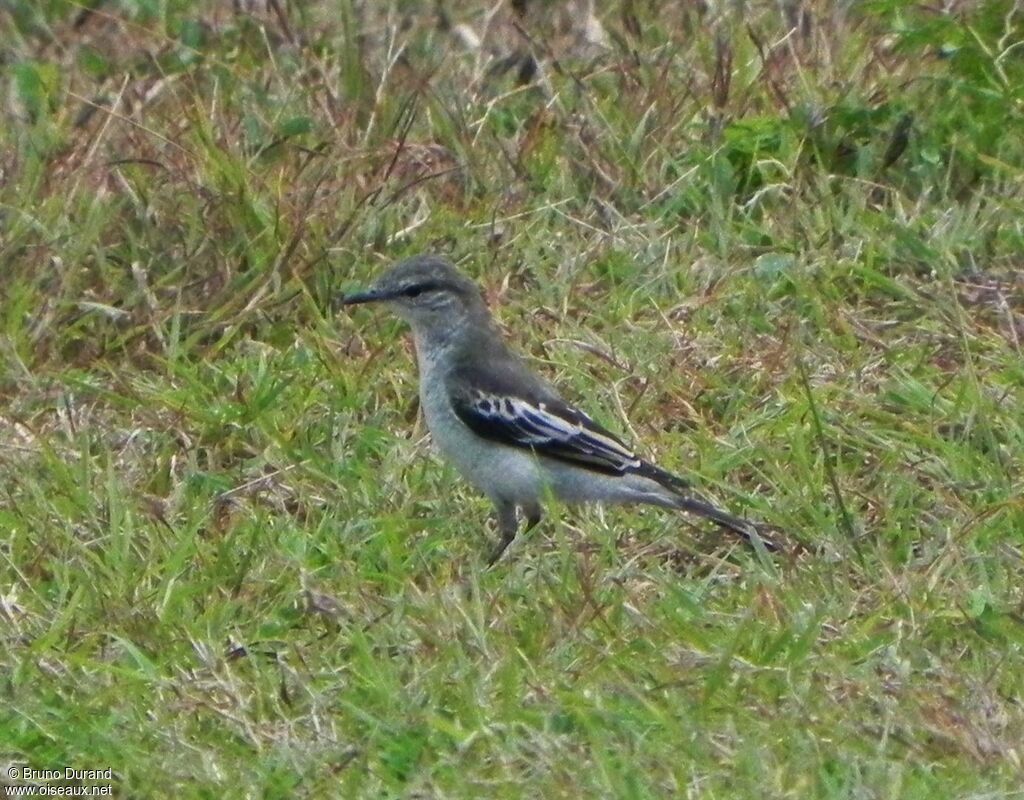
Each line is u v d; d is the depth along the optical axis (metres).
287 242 14.94
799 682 10.78
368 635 11.30
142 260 15.02
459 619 11.32
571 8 18.23
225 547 12.08
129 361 14.36
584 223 15.48
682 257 15.21
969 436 13.25
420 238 15.26
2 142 16.36
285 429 13.47
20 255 14.85
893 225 15.30
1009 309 14.59
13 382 14.06
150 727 10.62
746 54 17.03
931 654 11.11
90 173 15.62
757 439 13.34
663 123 16.33
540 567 12.02
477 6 18.50
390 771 10.27
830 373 13.99
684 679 10.78
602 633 11.32
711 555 12.34
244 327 14.63
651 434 13.49
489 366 12.73
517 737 10.32
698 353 14.26
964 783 9.95
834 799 9.81
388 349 14.28
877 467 13.05
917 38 16.75
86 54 18.23
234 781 10.17
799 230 15.28
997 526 12.32
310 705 10.77
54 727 10.65
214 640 11.32
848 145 16.12
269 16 18.22
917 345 14.26
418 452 13.36
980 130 16.17
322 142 16.03
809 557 12.14
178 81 17.27
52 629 11.25
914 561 12.10
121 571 11.85
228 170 15.40
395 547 12.22
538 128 16.31
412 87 16.78
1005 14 16.81
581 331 14.43
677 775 9.99
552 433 12.48
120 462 13.21
